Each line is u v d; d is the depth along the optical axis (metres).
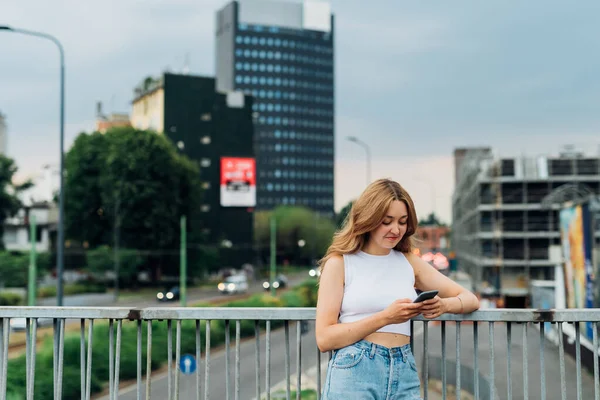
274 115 175.50
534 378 16.69
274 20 178.75
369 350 2.92
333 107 182.88
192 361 12.41
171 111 92.88
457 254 94.06
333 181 180.12
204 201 92.94
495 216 56.53
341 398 2.88
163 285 69.56
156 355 21.23
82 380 3.40
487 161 58.44
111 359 3.42
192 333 19.61
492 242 56.28
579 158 56.31
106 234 68.75
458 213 93.25
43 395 13.64
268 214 120.25
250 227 93.69
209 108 94.62
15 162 71.88
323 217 128.62
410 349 3.18
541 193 56.25
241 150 95.62
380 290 2.97
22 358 15.93
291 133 176.12
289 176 174.25
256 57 176.50
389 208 2.93
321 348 2.95
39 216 77.81
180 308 3.37
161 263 69.94
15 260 51.62
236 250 92.44
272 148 173.88
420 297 2.77
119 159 65.69
